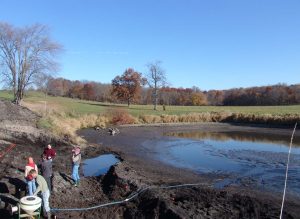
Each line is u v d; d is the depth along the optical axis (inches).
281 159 1147.3
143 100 4079.7
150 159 1136.8
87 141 1477.6
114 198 659.4
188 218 539.2
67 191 688.4
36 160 953.5
